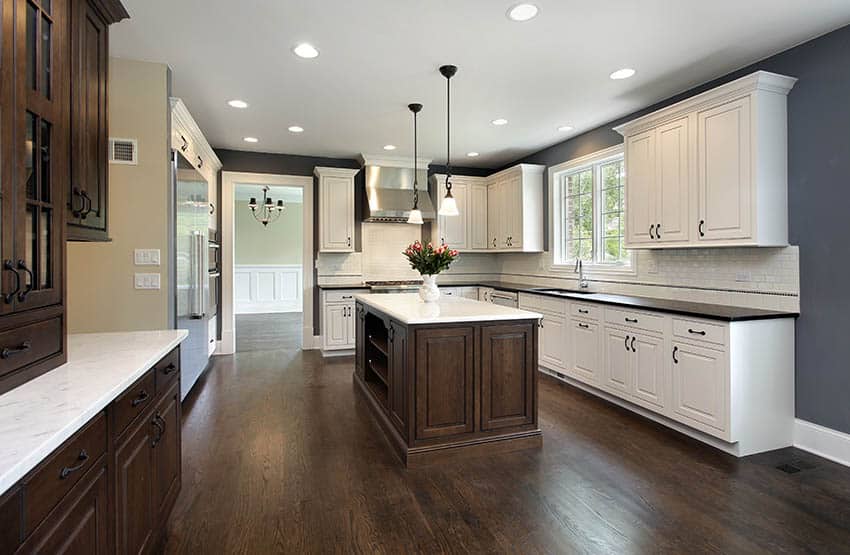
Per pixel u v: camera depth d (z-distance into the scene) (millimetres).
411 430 2699
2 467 809
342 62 3148
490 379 2855
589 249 4945
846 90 2676
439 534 2025
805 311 2871
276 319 9164
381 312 3291
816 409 2826
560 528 2068
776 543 1946
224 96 3785
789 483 2459
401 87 3602
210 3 2424
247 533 2023
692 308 3158
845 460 2680
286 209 10664
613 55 3037
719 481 2488
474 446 2803
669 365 3162
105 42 2053
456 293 6020
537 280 5727
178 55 3041
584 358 4031
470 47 2934
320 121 4469
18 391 1269
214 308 5203
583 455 2826
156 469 1759
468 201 6270
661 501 2291
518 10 2506
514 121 4488
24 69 1297
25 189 1307
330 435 3154
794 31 2730
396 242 6383
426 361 2725
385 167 5957
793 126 2916
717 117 3078
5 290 1216
